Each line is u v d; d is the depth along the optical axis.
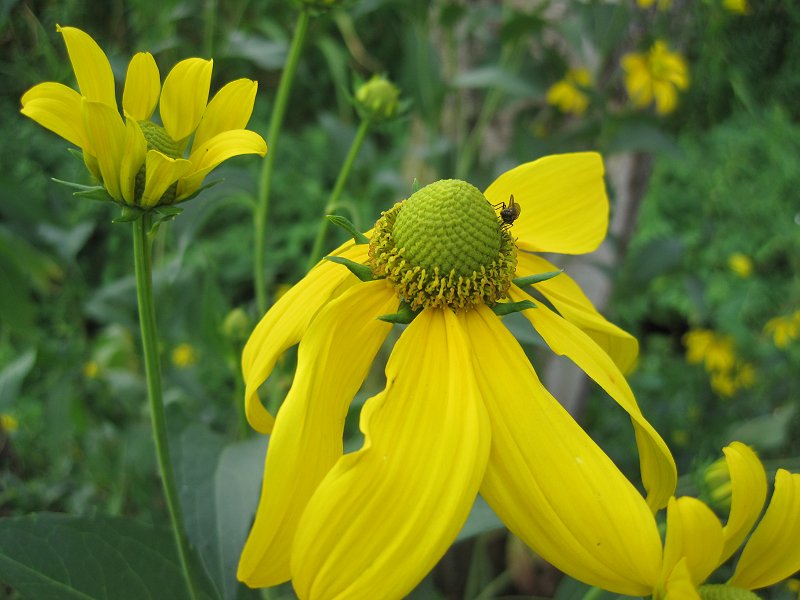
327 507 0.09
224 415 0.29
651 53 0.27
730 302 0.51
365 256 0.12
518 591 0.31
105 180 0.11
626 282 0.30
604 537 0.10
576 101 0.28
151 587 0.14
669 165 0.59
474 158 0.29
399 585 0.09
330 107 0.62
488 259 0.12
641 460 0.11
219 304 0.24
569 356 0.11
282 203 0.59
